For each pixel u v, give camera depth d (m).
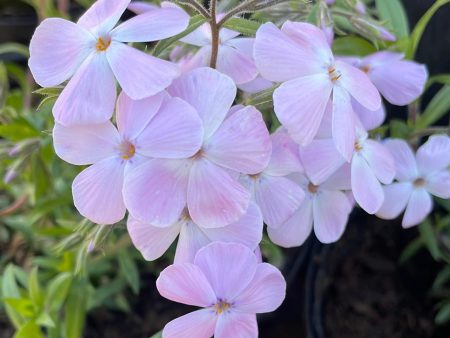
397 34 0.10
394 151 0.09
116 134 0.07
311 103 0.07
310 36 0.07
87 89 0.07
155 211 0.06
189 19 0.07
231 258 0.07
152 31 0.07
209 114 0.07
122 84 0.06
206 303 0.07
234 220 0.07
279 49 0.07
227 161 0.07
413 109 0.11
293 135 0.07
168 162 0.07
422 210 0.09
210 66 0.07
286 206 0.07
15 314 0.11
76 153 0.07
